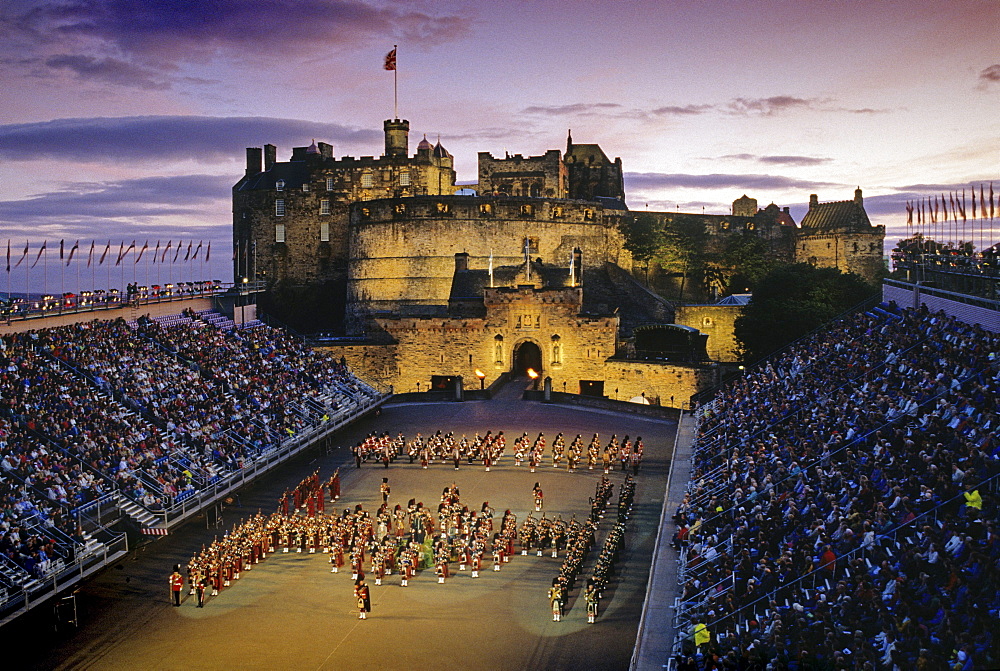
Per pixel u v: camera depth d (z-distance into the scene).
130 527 56.69
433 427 95.62
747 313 122.00
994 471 41.84
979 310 66.88
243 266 171.62
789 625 37.53
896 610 35.16
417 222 148.00
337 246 166.50
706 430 77.12
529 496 71.12
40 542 50.41
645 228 160.62
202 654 45.09
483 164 167.62
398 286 150.00
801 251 183.38
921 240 92.19
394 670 43.06
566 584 50.72
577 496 71.06
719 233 171.88
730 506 53.62
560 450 80.88
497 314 123.69
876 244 179.50
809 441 57.75
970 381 54.12
